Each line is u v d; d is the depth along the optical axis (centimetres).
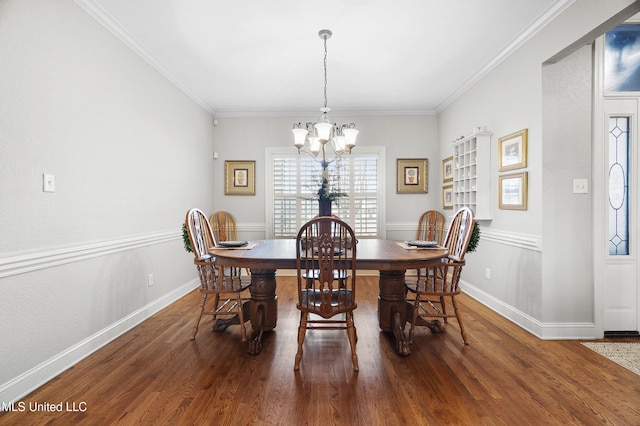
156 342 240
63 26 200
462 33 267
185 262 380
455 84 381
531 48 260
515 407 160
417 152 485
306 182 491
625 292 253
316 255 218
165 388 177
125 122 266
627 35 252
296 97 427
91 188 226
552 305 246
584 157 246
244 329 243
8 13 164
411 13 239
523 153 267
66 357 200
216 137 488
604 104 251
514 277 283
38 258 180
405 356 216
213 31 262
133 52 278
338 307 198
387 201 488
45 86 187
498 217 311
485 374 192
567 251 246
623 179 254
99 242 234
